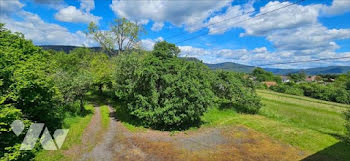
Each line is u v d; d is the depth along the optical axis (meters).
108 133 10.47
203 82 12.31
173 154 7.98
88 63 24.39
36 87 8.26
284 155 8.09
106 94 27.52
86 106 18.14
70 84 13.41
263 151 8.48
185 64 12.24
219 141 9.62
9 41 9.92
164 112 10.73
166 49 12.86
